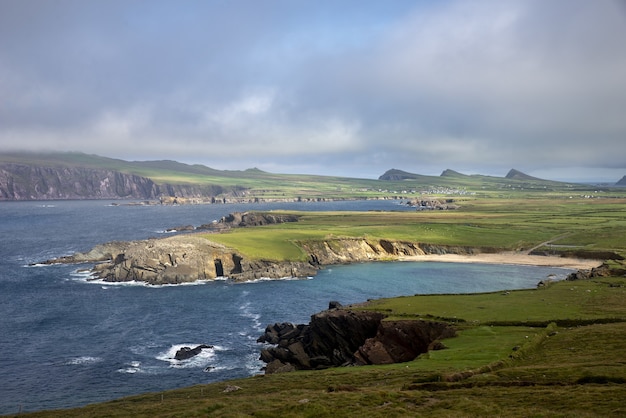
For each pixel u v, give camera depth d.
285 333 100.12
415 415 40.16
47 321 112.69
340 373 64.50
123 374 82.94
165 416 46.38
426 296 107.81
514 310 86.81
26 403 71.81
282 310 122.56
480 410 39.88
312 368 84.69
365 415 41.06
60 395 74.69
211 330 106.88
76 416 52.28
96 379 80.75
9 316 116.50
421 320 82.06
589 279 124.12
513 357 58.88
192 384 78.56
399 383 52.62
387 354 79.06
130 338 101.50
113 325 110.12
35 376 81.88
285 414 42.84
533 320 78.62
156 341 99.81
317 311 121.44
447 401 43.28
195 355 91.75
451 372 53.34
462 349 65.56
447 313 86.56
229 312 120.88
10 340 99.69
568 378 46.94
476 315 84.25
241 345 97.44
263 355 89.56
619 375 45.72
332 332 91.00
